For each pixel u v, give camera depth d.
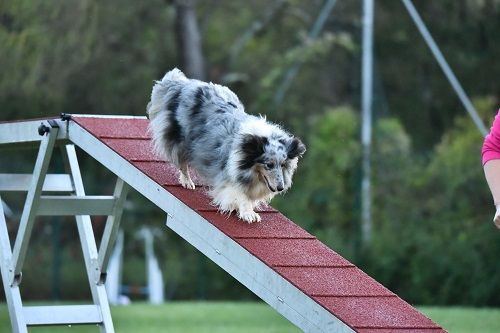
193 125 7.66
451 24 26.06
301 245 7.05
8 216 21.36
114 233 8.62
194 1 24.56
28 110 20.81
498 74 26.16
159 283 20.78
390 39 26.33
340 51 26.27
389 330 5.97
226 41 26.34
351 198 19.66
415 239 18.59
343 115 21.58
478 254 18.12
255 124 7.35
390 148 20.66
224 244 6.90
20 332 8.32
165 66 24.05
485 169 5.70
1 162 22.12
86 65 21.52
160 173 7.77
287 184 7.45
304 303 6.25
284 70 24.64
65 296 21.11
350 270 6.79
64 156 9.88
